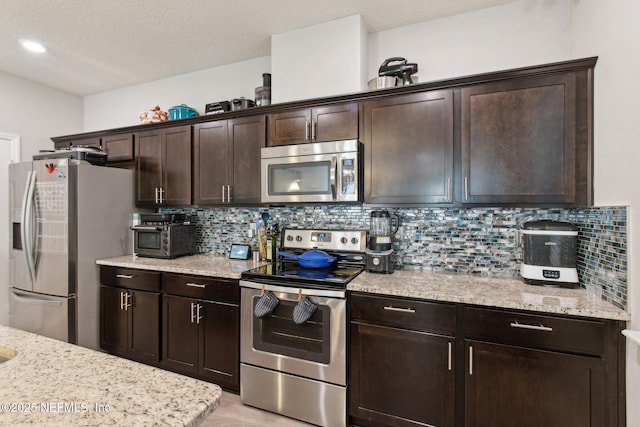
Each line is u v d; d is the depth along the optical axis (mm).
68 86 3484
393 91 2021
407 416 1687
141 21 2285
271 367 1970
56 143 3363
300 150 2168
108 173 2758
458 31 2197
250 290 2035
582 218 1734
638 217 1245
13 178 2736
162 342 2393
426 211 2227
